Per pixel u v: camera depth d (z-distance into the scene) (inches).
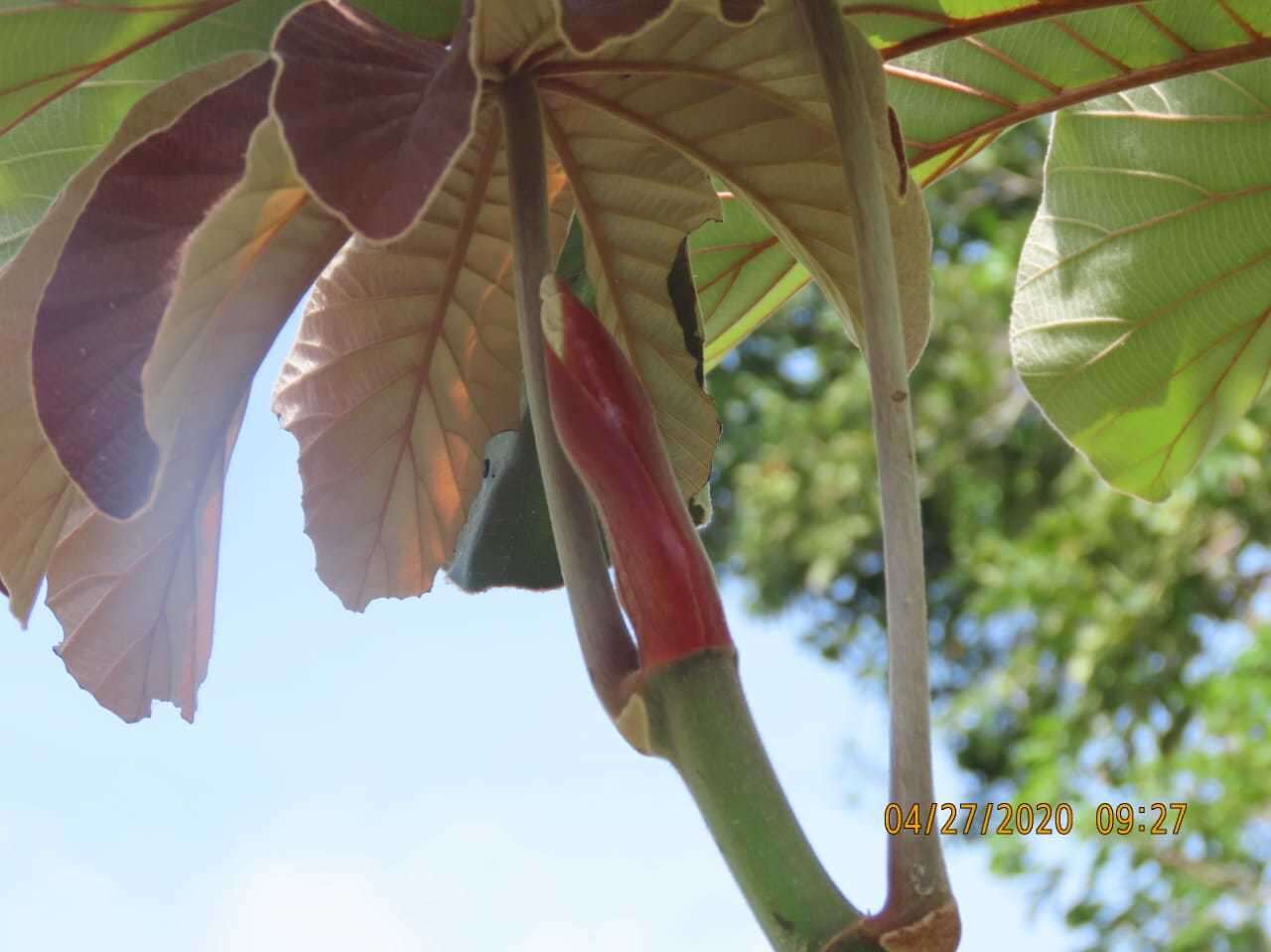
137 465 42.0
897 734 40.1
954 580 266.5
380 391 50.3
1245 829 201.9
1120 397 63.7
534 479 53.2
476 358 50.3
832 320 292.7
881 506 41.1
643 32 41.5
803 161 46.5
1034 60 56.2
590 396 42.1
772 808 40.6
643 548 41.6
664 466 42.0
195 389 43.4
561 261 52.9
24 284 43.9
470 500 51.5
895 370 41.6
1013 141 264.4
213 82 43.3
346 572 51.4
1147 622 212.5
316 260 43.5
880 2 52.6
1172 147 60.4
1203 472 206.1
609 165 47.8
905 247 46.6
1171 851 199.2
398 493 51.1
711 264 58.4
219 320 42.8
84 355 41.9
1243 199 60.2
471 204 48.1
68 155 50.6
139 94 49.8
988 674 280.1
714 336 60.4
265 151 41.1
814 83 45.4
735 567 309.3
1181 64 55.9
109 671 46.9
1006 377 254.7
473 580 54.0
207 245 41.5
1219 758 197.9
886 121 44.5
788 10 44.2
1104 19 55.2
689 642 41.3
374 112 40.9
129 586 46.4
